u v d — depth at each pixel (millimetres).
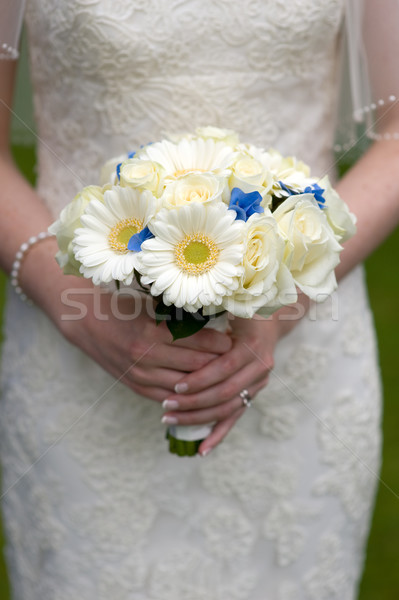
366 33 1954
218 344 1805
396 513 3838
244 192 1561
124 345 1847
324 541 2379
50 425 2221
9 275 2123
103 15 1863
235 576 2355
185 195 1533
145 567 2305
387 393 4676
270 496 2303
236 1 1896
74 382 2189
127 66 1909
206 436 1979
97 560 2281
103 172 1779
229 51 1934
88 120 2008
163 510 2289
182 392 1851
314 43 1972
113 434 2215
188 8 1888
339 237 1640
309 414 2262
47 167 2186
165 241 1487
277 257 1498
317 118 2072
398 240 6742
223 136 1710
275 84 1983
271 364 1918
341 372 2271
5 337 2377
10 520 2465
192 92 1948
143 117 1965
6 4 1909
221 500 2301
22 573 2471
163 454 2252
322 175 2123
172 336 1782
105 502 2246
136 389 1930
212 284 1468
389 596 3395
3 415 2375
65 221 1605
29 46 2084
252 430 2256
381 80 1983
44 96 2084
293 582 2385
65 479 2242
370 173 2059
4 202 2086
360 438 2348
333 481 2328
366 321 2373
